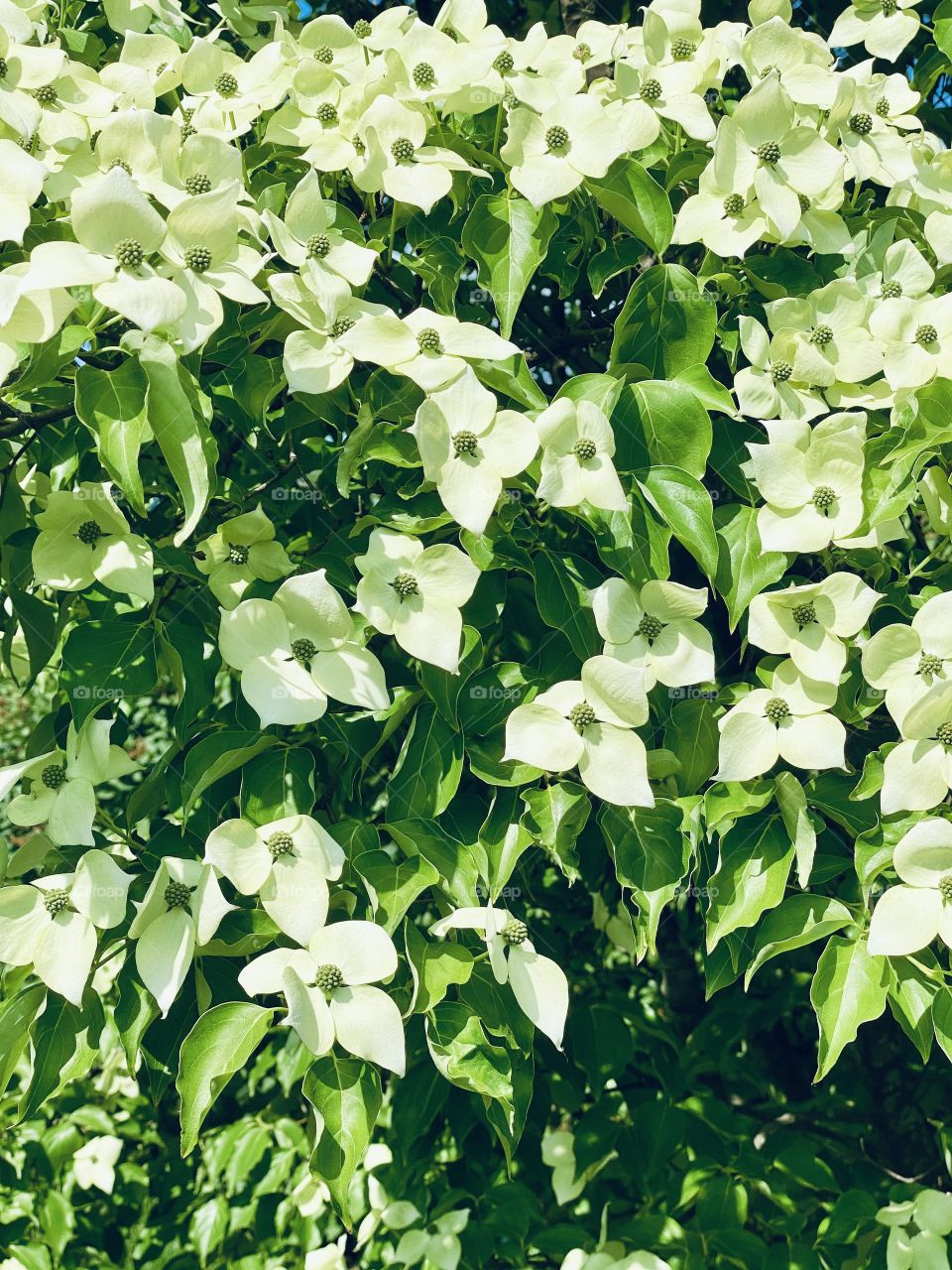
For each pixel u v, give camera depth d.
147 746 1.60
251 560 0.82
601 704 0.77
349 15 1.14
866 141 0.88
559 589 0.81
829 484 0.80
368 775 0.97
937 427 0.82
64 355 0.76
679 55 0.90
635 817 0.78
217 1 1.09
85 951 0.76
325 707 0.77
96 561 0.79
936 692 0.75
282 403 0.93
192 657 0.80
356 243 0.86
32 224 0.81
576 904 1.14
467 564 0.78
